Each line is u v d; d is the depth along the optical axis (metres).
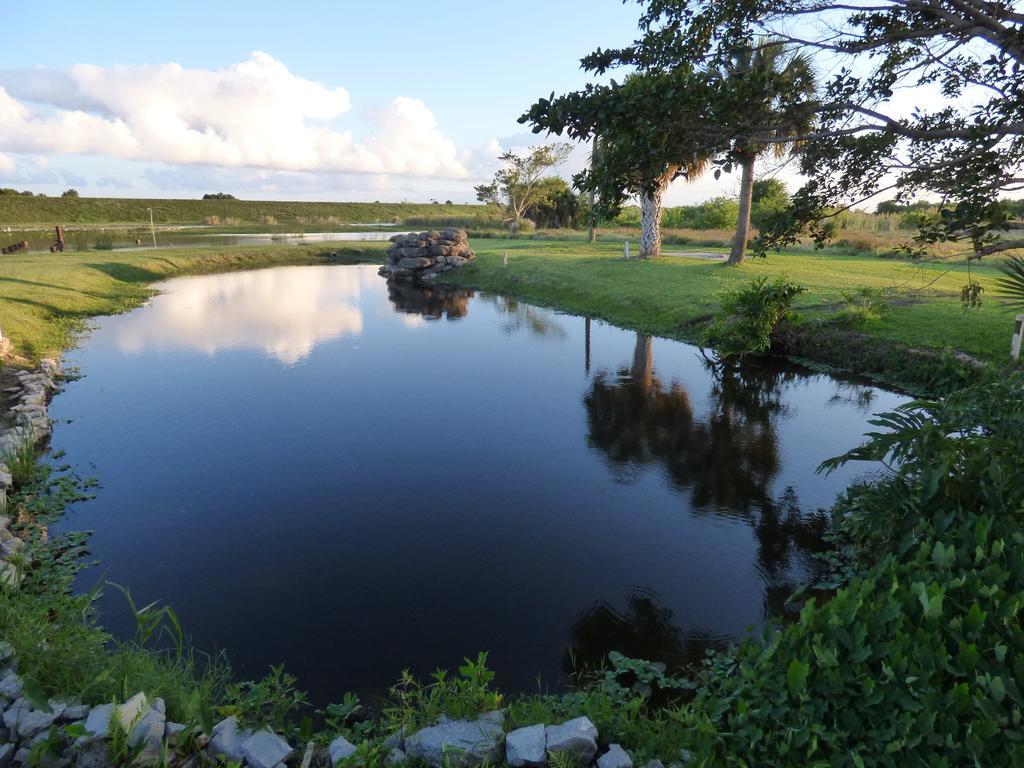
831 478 7.84
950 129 5.90
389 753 3.27
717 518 6.80
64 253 33.88
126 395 11.45
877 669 3.16
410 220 76.88
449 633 4.82
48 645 3.81
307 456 8.61
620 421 10.19
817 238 7.41
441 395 11.70
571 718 3.63
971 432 5.13
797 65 6.12
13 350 12.87
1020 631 3.10
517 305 23.02
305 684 4.22
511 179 58.34
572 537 6.37
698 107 5.79
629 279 22.91
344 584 5.49
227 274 32.47
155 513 6.83
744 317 13.70
